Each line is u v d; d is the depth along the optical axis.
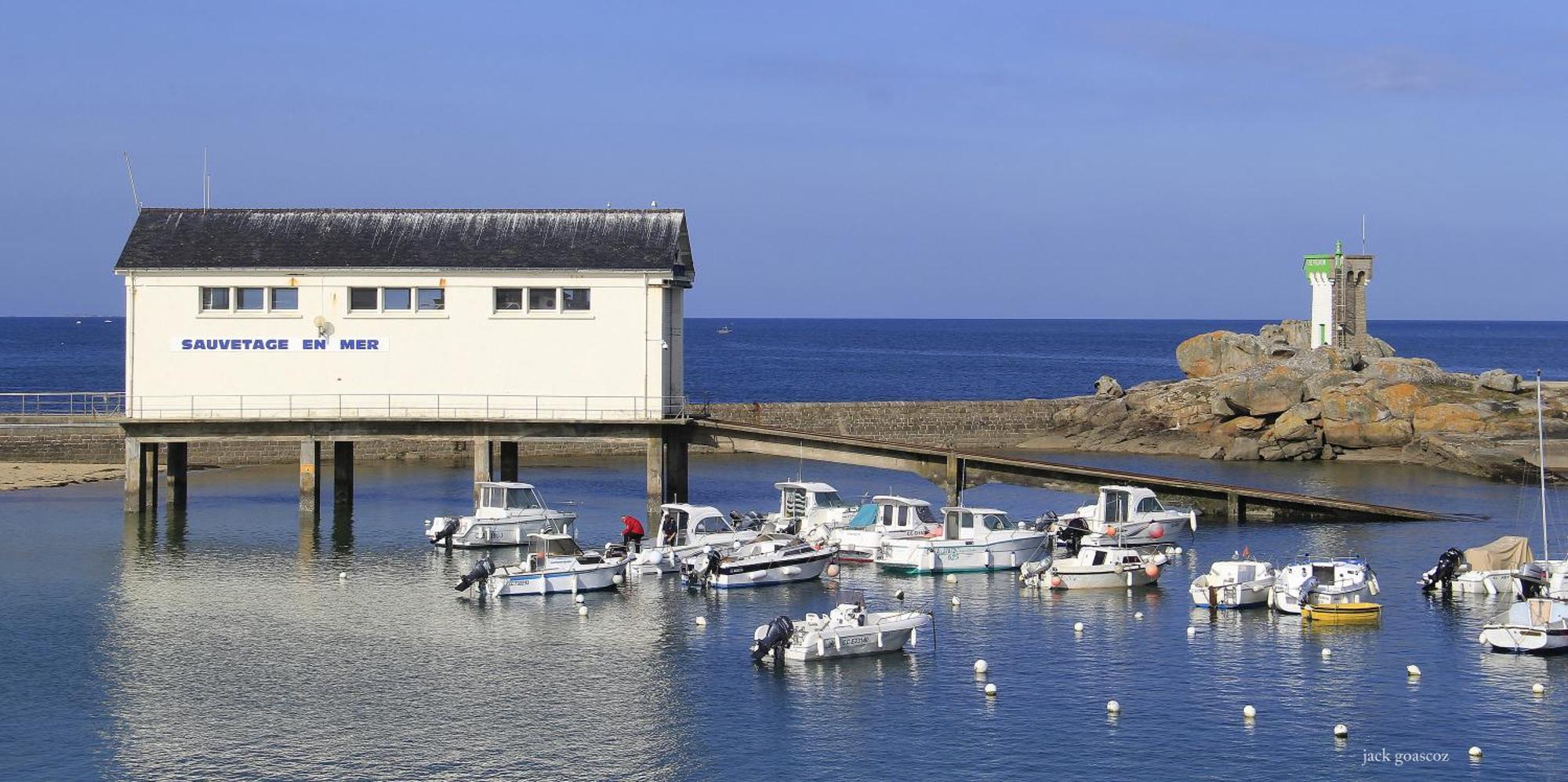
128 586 54.97
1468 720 39.75
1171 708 40.81
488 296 67.81
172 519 70.31
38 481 83.06
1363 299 123.19
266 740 38.34
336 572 57.81
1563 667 44.56
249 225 69.62
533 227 69.56
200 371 68.00
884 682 43.34
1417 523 71.62
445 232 69.44
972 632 49.09
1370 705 41.00
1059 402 116.19
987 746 37.94
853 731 39.06
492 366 68.00
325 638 47.75
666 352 68.81
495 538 63.28
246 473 89.31
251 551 61.91
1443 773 36.03
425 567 59.00
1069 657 45.97
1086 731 39.03
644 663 45.22
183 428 67.94
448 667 44.69
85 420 82.06
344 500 72.38
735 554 57.41
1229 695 41.97
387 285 67.81
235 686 42.69
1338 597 51.28
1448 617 51.03
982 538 59.84
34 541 63.84
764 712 40.56
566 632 48.75
